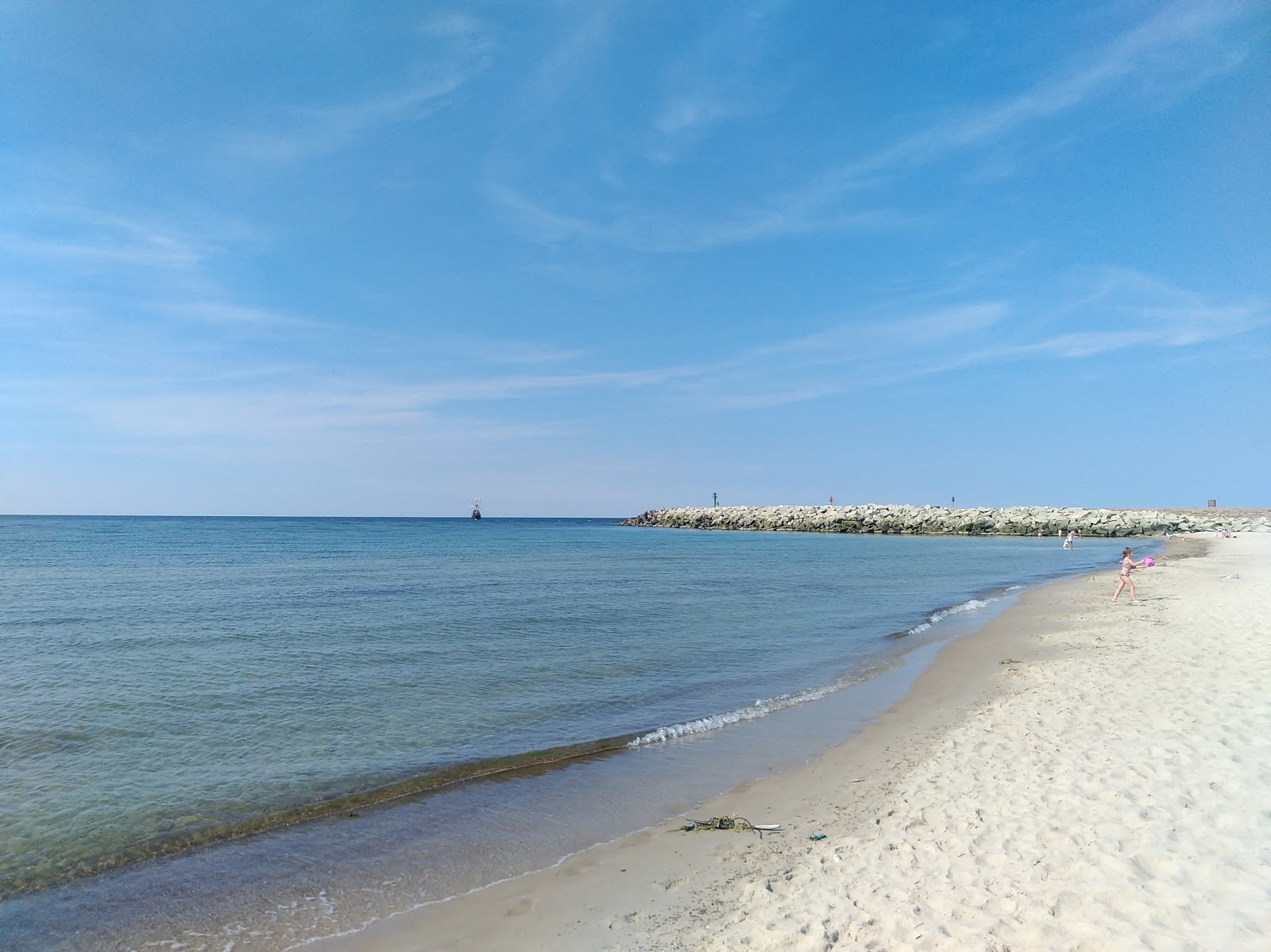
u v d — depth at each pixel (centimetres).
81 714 1233
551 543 7488
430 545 6944
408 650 1748
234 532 9956
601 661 1644
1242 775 766
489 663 1622
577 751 1062
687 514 13138
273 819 841
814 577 3644
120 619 2181
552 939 585
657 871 698
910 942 520
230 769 996
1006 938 509
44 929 619
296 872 717
